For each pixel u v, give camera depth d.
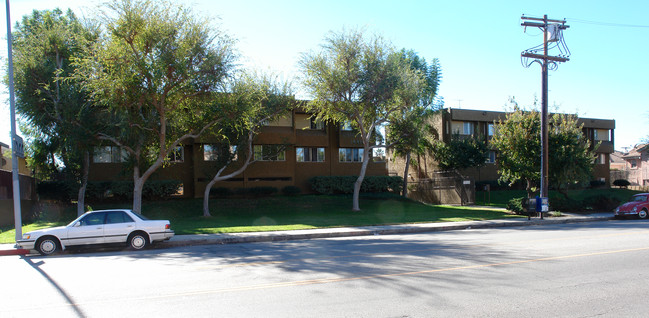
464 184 35.09
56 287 8.00
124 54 18.00
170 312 6.14
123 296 7.13
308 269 9.33
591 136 48.50
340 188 34.41
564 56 24.17
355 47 26.33
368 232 18.27
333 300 6.67
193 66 19.44
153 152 24.00
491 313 5.95
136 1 18.08
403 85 27.44
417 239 15.37
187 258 11.76
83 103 21.02
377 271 8.90
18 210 14.92
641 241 13.24
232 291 7.36
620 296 6.82
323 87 26.47
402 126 29.33
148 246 14.66
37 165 23.95
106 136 21.02
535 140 25.91
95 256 12.68
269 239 16.53
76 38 21.25
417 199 40.59
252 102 23.44
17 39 22.25
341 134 35.88
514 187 43.53
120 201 28.55
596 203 27.61
